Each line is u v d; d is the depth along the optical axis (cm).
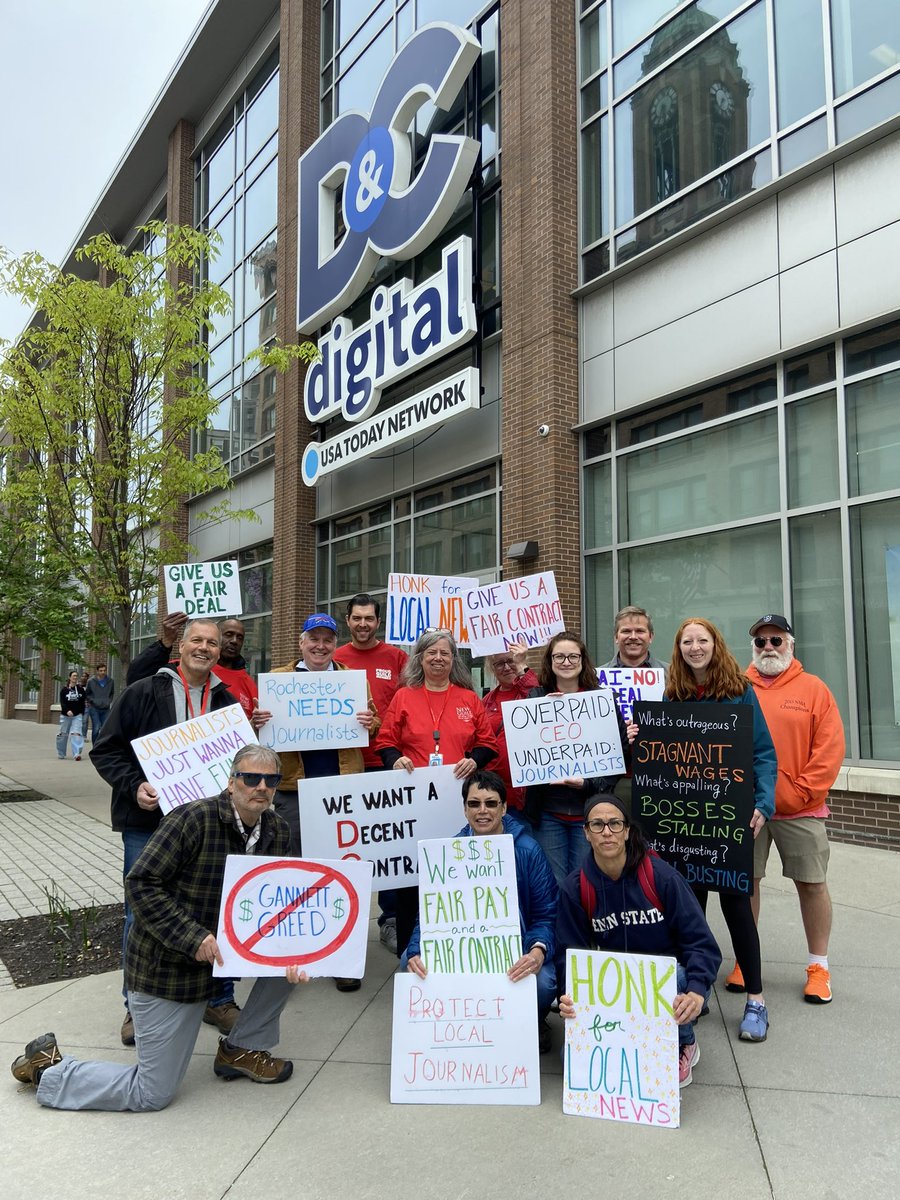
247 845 336
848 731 738
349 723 475
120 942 529
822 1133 293
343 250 1426
